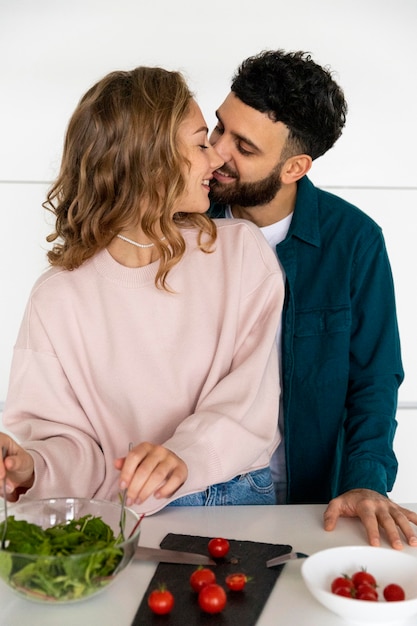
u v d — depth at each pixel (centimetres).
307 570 116
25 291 293
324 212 189
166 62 283
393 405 180
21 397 160
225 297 162
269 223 192
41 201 289
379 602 106
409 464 303
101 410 159
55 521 129
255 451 156
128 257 160
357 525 143
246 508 151
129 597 118
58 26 281
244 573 123
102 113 153
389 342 184
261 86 175
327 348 183
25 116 285
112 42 282
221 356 159
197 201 160
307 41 284
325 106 180
